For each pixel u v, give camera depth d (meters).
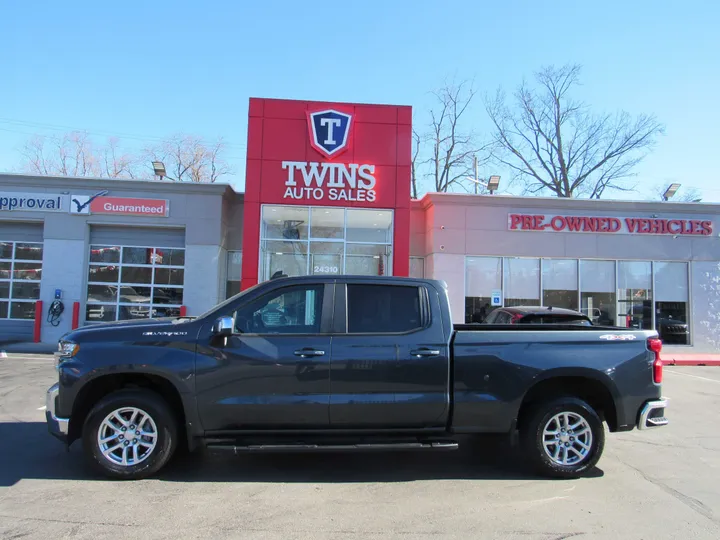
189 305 16.44
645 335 5.40
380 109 15.84
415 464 5.65
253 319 5.10
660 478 5.28
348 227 16.08
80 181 16.41
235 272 17.80
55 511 4.17
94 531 3.81
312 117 15.62
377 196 15.71
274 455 5.87
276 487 4.83
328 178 15.62
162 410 4.90
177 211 16.62
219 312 5.09
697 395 10.40
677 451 6.32
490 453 6.14
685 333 17.47
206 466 5.41
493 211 17.14
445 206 17.06
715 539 3.86
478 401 5.07
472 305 17.05
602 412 5.54
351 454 5.99
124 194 16.55
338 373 4.95
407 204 15.75
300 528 3.94
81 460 5.50
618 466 5.68
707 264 17.52
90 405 5.15
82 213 16.38
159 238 17.09
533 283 17.23
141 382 5.16
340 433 5.03
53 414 4.90
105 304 16.78
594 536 3.89
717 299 17.45
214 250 16.59
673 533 3.96
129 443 4.91
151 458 4.89
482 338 5.17
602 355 5.21
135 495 4.54
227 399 4.87
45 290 16.22
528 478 5.22
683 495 4.79
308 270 15.90
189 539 3.72
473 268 17.14
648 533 3.96
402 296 5.27
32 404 8.20
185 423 5.02
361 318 5.16
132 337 4.93
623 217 17.34
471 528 4.00
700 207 17.44
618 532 3.97
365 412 4.96
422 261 18.22
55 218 16.39
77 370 4.83
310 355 4.94
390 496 4.66
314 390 4.93
